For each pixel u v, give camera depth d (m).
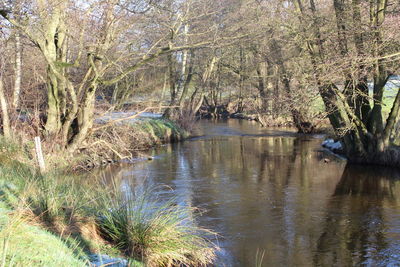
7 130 12.13
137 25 15.56
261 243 7.21
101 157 15.80
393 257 6.61
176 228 6.37
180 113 27.44
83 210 6.29
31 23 13.09
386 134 15.23
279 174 13.69
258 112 32.19
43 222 5.40
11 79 15.89
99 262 4.76
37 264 3.81
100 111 17.44
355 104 14.75
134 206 6.61
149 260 5.50
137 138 18.88
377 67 13.94
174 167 15.09
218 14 20.39
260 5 21.98
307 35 16.23
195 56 28.09
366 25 13.24
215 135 26.62
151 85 29.25
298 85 15.99
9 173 7.42
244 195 10.75
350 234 7.72
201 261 6.09
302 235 7.66
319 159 16.80
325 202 10.09
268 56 25.55
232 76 42.19
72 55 18.55
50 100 14.21
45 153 12.66
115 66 15.62
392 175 13.48
